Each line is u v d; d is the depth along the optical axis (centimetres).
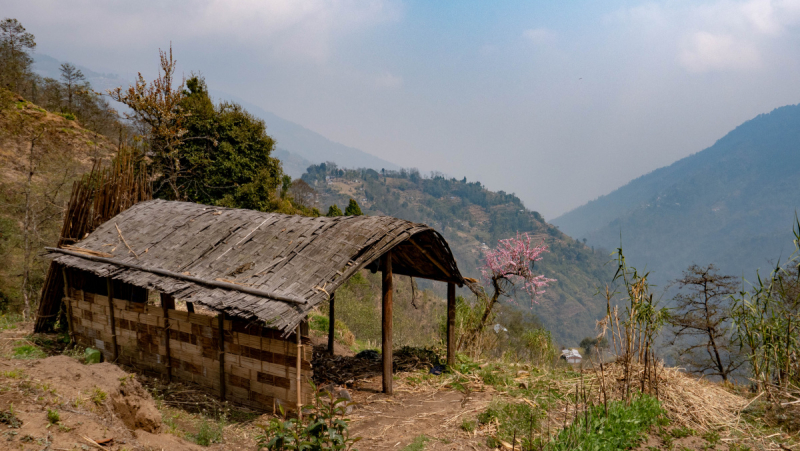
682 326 1855
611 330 818
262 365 765
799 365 833
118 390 503
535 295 1595
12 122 2527
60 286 1125
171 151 2038
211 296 748
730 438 682
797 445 659
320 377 996
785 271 839
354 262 791
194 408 760
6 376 430
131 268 905
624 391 804
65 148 2681
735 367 1636
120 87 1934
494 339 1443
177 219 1071
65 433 380
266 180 2461
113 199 1223
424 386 948
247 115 2477
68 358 535
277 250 854
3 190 1543
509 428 680
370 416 763
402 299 3900
